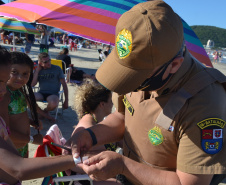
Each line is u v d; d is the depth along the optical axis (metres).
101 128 1.60
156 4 1.09
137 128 1.34
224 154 1.08
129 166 1.24
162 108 1.20
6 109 1.97
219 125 1.07
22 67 2.08
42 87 5.17
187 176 1.10
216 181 1.22
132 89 1.15
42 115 4.95
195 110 1.10
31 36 13.53
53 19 3.36
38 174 1.27
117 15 3.64
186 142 1.11
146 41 1.03
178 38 1.07
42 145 2.10
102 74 1.24
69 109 5.99
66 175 2.06
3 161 1.25
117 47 1.16
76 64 14.34
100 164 1.24
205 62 3.62
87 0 3.67
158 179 1.18
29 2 3.75
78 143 1.46
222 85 1.20
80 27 3.40
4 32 20.53
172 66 1.12
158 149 1.24
